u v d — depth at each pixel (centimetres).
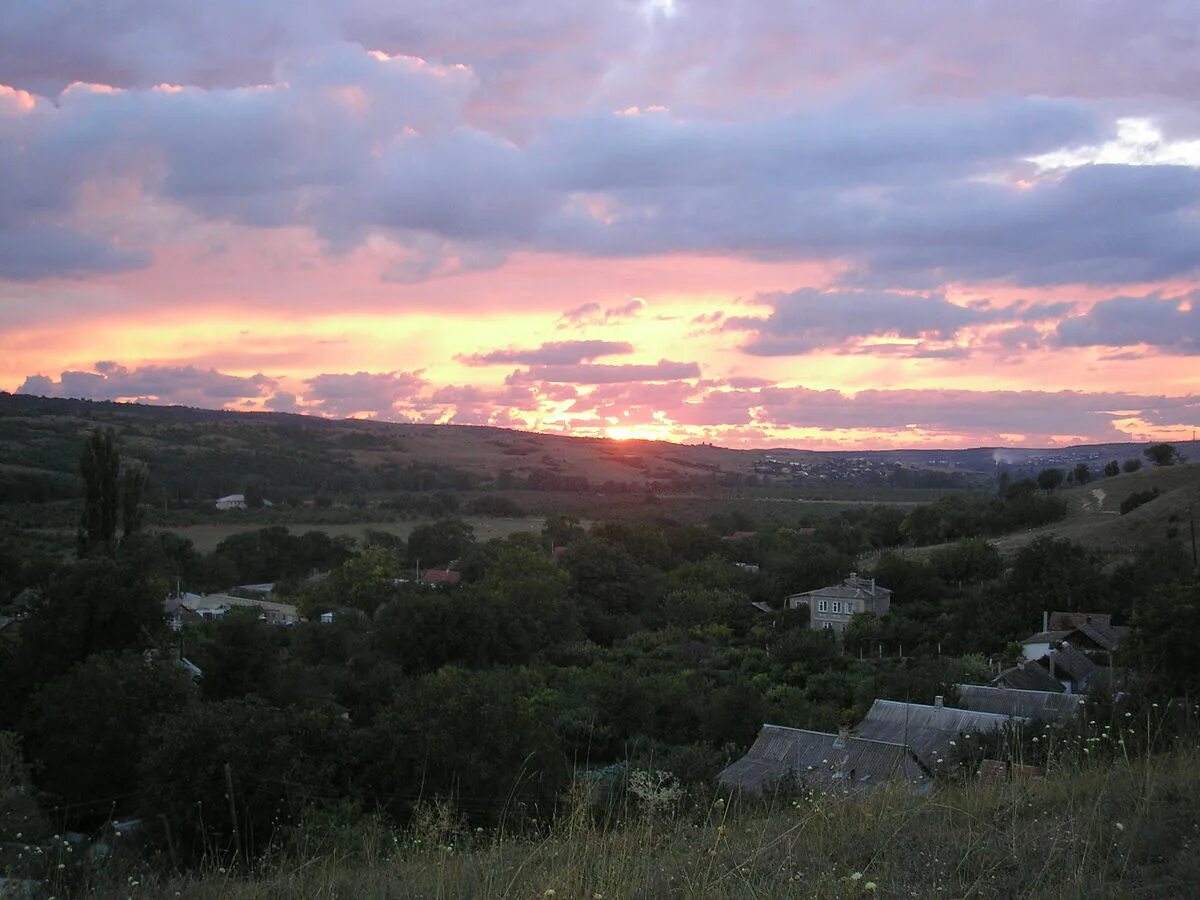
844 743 2252
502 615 5344
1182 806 645
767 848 623
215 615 5912
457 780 1905
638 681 3744
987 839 619
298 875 752
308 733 2016
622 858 613
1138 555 5838
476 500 13538
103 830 1670
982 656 4481
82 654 3219
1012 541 7812
